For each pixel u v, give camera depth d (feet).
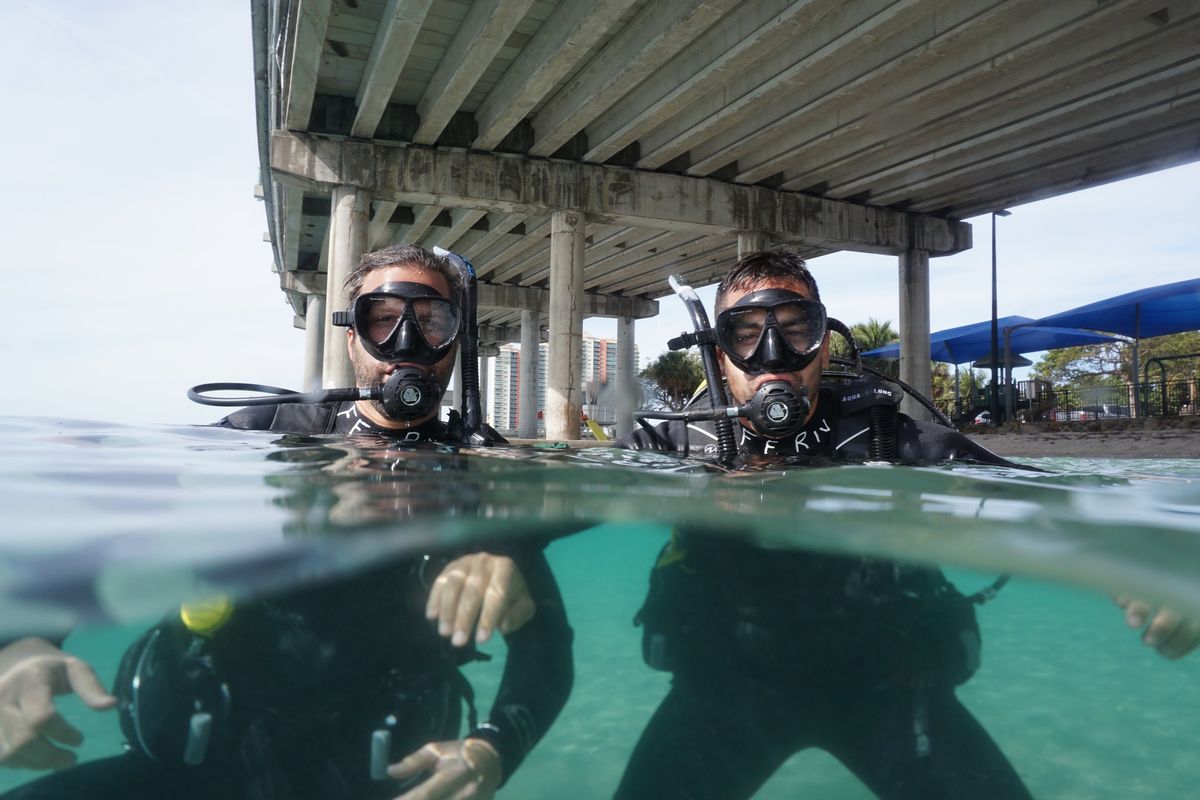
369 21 34.04
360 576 4.27
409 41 31.37
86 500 5.12
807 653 5.76
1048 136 40.09
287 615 4.13
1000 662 8.39
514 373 211.82
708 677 6.05
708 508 5.33
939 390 101.96
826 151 44.86
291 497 5.32
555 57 32.55
